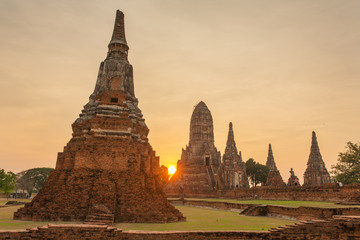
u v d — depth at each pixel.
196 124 96.38
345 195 31.72
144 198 24.50
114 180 24.67
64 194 23.45
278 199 43.03
